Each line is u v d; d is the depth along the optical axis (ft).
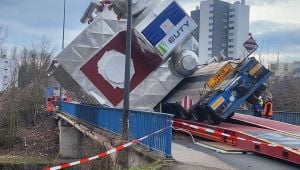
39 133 157.69
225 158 43.19
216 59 73.61
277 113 81.76
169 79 72.79
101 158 56.85
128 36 52.49
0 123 153.17
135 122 50.55
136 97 71.82
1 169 114.83
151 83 72.38
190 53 71.77
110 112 62.13
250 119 64.69
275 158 43.73
